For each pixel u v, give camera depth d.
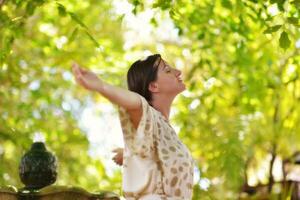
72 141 12.59
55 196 4.01
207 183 9.94
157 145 3.88
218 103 11.12
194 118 11.02
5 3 7.30
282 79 10.80
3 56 6.45
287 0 5.86
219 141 10.45
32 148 4.30
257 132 10.91
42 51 11.87
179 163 3.90
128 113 3.74
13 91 11.80
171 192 3.88
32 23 11.23
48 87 12.30
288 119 10.96
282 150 10.95
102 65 11.62
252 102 11.08
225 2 7.77
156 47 11.84
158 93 4.13
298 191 10.88
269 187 10.77
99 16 12.24
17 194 4.01
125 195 3.93
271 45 10.36
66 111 12.91
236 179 10.12
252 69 10.65
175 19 7.29
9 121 11.43
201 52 10.20
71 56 11.34
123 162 3.92
